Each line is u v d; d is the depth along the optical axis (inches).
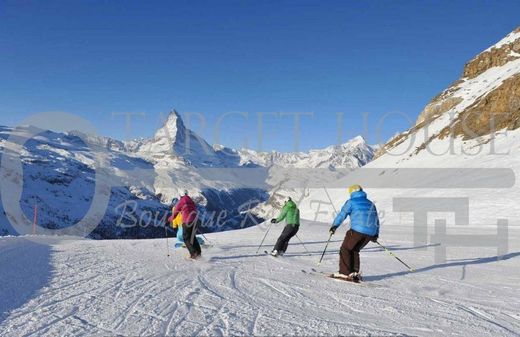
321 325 167.0
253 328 159.8
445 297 226.7
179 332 153.6
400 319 180.9
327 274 291.3
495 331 167.9
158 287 230.8
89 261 321.7
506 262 366.3
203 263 334.6
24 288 215.0
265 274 285.7
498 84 2498.8
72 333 151.5
